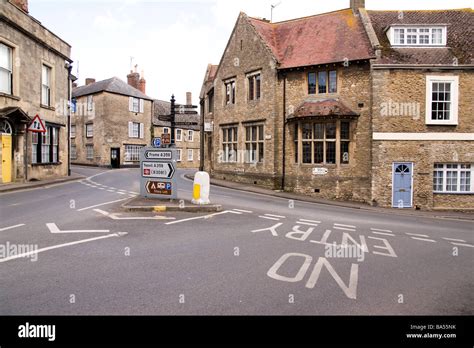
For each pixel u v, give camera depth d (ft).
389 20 65.46
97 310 13.55
